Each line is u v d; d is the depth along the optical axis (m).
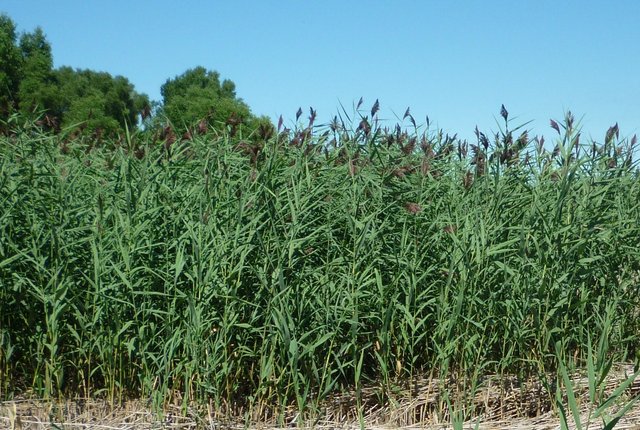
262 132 6.66
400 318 6.68
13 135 7.40
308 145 7.13
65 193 6.51
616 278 7.38
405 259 6.41
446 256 6.71
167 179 6.67
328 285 6.19
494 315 6.57
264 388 5.91
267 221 6.07
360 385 6.27
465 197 7.07
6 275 6.39
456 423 4.95
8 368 6.29
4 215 6.15
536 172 7.36
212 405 6.08
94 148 8.02
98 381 6.62
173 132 6.70
